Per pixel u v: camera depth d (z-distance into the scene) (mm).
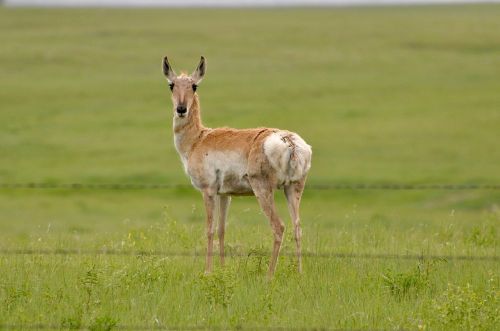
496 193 140125
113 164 171625
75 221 119875
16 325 37906
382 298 42875
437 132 194000
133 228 66688
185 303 41969
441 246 55906
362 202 137875
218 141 52375
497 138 186875
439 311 38844
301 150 49688
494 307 40156
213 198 52250
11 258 51531
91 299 42250
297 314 40125
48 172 165250
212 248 51781
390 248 54656
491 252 53938
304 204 129250
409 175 157375
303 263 50031
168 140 194250
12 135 197375
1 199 144750
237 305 41531
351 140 187875
